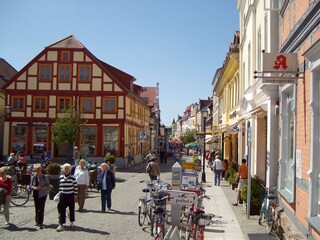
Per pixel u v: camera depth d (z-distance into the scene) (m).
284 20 9.88
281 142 10.25
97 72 39.56
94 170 20.55
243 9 20.56
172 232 5.98
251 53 16.77
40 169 11.39
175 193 8.73
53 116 39.50
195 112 104.94
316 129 6.84
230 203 15.65
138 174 31.58
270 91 11.32
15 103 39.84
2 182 11.31
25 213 13.58
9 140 39.56
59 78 39.75
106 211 14.13
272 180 11.36
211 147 51.81
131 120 43.09
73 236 10.22
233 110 26.48
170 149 72.38
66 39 40.47
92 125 39.19
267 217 10.81
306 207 7.31
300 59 7.93
